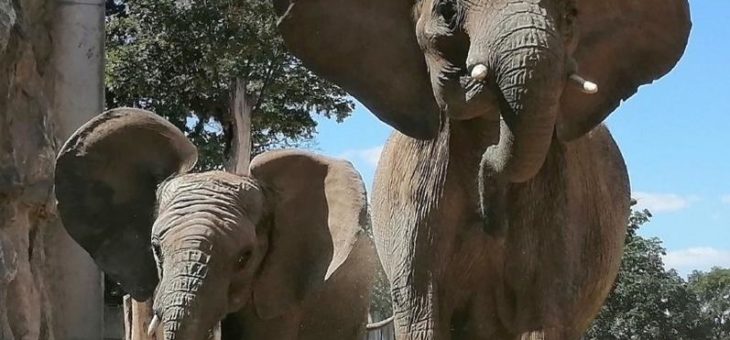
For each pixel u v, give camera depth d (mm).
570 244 4918
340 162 6770
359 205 6578
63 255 9000
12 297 7977
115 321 19078
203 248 5652
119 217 6672
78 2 9172
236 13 18484
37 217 8664
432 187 4984
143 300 6680
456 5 4309
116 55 18844
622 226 5613
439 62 4457
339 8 4824
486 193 4625
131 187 6664
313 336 6977
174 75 19141
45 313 8680
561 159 4859
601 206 5305
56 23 9125
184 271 5551
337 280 7129
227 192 6094
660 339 24906
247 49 18406
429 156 5000
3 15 7867
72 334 8938
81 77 9141
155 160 6664
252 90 19266
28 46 8422
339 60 4883
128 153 6668
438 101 4562
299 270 6602
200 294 5531
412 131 4871
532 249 4898
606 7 4566
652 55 4652
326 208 6652
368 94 4891
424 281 5008
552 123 3939
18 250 8078
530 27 3932
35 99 8508
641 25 4609
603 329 24359
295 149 6758
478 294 5188
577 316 5129
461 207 5008
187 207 5883
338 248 6488
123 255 6672
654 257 25328
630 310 24562
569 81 4113
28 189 8281
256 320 6617
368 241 7328
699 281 36312
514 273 4969
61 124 9070
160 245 5746
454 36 4328
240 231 5887
